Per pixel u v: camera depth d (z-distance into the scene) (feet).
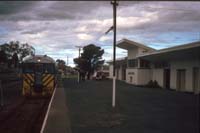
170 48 109.60
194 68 111.34
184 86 120.88
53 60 85.87
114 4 66.39
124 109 60.64
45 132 37.09
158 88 140.56
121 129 39.81
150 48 168.55
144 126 42.16
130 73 178.81
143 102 74.95
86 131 38.19
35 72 83.20
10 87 122.72
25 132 39.58
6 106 66.13
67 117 49.32
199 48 92.02
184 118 49.67
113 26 67.62
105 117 49.96
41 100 79.30
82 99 80.43
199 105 68.69
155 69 155.94
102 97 87.20
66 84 165.07
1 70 261.85
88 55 293.64
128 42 168.55
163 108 62.90
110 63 279.49
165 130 39.45
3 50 380.78
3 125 44.42
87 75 277.64
